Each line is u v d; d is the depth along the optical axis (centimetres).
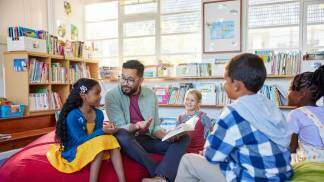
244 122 131
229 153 135
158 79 450
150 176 210
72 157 199
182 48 462
